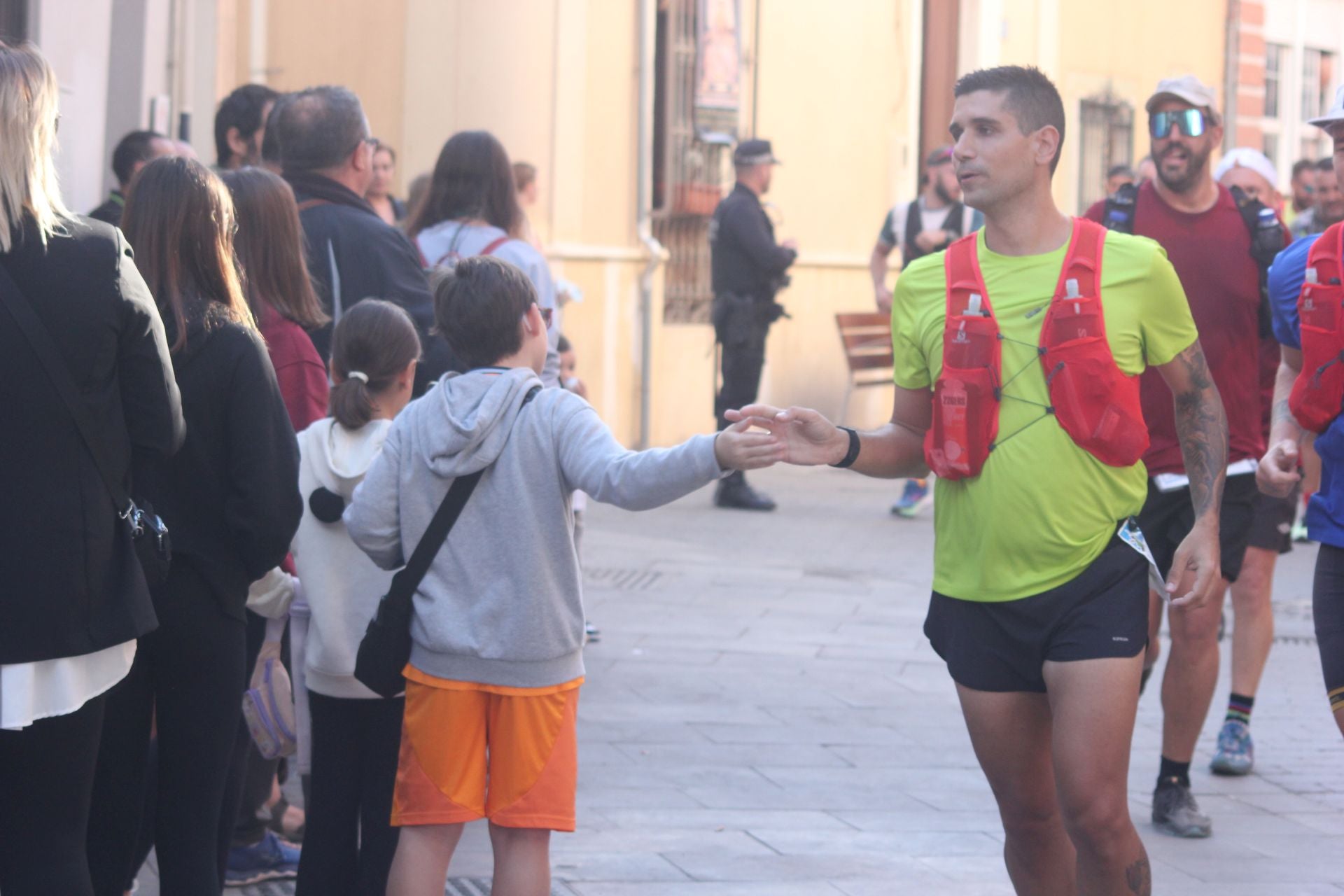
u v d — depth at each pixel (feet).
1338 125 14.25
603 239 48.78
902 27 57.98
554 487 13.01
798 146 54.70
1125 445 12.64
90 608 11.18
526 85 46.50
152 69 36.70
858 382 52.06
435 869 13.30
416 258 18.83
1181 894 17.19
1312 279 14.49
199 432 13.17
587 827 18.71
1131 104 68.95
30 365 10.97
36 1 28.68
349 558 14.51
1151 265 12.80
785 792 20.39
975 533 12.96
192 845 13.39
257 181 15.70
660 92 50.57
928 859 17.97
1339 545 14.28
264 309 15.61
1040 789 13.32
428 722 13.14
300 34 45.62
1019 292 12.85
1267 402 21.02
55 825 11.60
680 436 51.55
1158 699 26.18
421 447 13.10
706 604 31.63
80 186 31.40
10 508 10.93
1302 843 19.15
